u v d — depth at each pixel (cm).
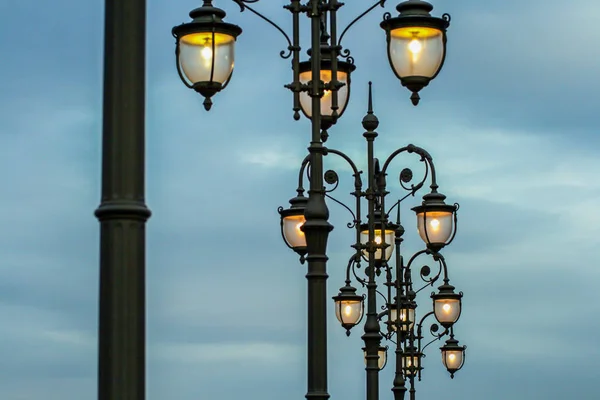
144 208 1137
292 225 2602
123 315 1120
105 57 1146
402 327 4400
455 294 4038
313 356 2134
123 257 1124
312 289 2145
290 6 2239
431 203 3130
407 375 4497
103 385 1119
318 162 2183
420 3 2286
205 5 2188
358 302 3544
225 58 2181
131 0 1142
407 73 2278
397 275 3931
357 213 3194
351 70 2441
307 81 2386
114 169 1134
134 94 1138
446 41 2303
